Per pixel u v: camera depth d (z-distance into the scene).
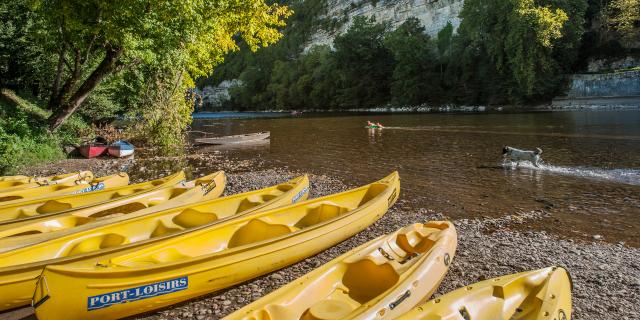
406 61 75.38
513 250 7.55
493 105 64.75
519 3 57.06
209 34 20.59
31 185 11.83
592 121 32.28
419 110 68.56
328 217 8.11
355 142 25.55
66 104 20.19
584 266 6.86
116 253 5.81
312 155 20.86
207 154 22.42
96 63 25.86
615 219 9.41
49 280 4.71
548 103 58.72
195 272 5.48
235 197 8.87
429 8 91.50
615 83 53.22
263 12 21.80
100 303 4.98
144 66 24.88
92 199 9.92
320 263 7.05
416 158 18.55
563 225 9.12
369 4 108.62
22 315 5.64
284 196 8.87
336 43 89.88
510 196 11.61
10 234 7.00
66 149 21.23
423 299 4.77
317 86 91.50
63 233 6.98
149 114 24.72
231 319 4.00
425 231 6.42
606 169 14.58
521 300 4.51
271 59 113.75
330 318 4.26
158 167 18.34
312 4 128.38
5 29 23.88
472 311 4.27
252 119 59.94
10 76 26.42
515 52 59.78
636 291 6.01
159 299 5.32
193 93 27.03
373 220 8.19
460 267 6.77
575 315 5.39
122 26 16.64
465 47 71.00
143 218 7.36
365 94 85.06
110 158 20.98
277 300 4.42
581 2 58.88
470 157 18.20
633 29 57.44
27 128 19.16
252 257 5.93
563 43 58.38
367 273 5.39
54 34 19.22
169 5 16.75
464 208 10.59
